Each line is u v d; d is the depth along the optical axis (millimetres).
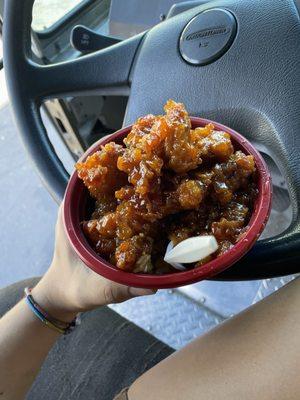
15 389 372
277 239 289
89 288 293
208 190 251
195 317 694
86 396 447
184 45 380
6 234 913
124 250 235
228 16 367
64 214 262
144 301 723
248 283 676
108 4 696
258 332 236
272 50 346
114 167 257
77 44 509
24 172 994
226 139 258
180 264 235
